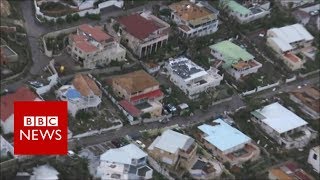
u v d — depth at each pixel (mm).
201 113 109750
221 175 96688
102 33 116000
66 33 120062
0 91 101938
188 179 94500
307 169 102250
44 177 88188
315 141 109062
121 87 106750
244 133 106625
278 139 106812
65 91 103375
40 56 112250
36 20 121250
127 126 103188
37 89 103312
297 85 123750
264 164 101250
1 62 107125
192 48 123812
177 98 111375
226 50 123125
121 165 92500
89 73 111312
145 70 116438
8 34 114500
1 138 92875
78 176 90125
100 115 103062
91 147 96625
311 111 114938
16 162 90250
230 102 114125
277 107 112625
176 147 95750
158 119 105750
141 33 119688
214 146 100375
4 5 120875
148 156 96438
